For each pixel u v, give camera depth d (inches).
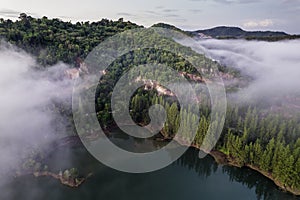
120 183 4020.7
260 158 4195.4
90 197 3703.3
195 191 3971.5
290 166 3725.4
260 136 4463.6
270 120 4630.9
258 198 3860.7
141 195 3811.5
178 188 3998.5
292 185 3796.8
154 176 4229.8
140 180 4133.9
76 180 3964.1
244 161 4375.0
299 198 3718.0
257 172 4279.0
